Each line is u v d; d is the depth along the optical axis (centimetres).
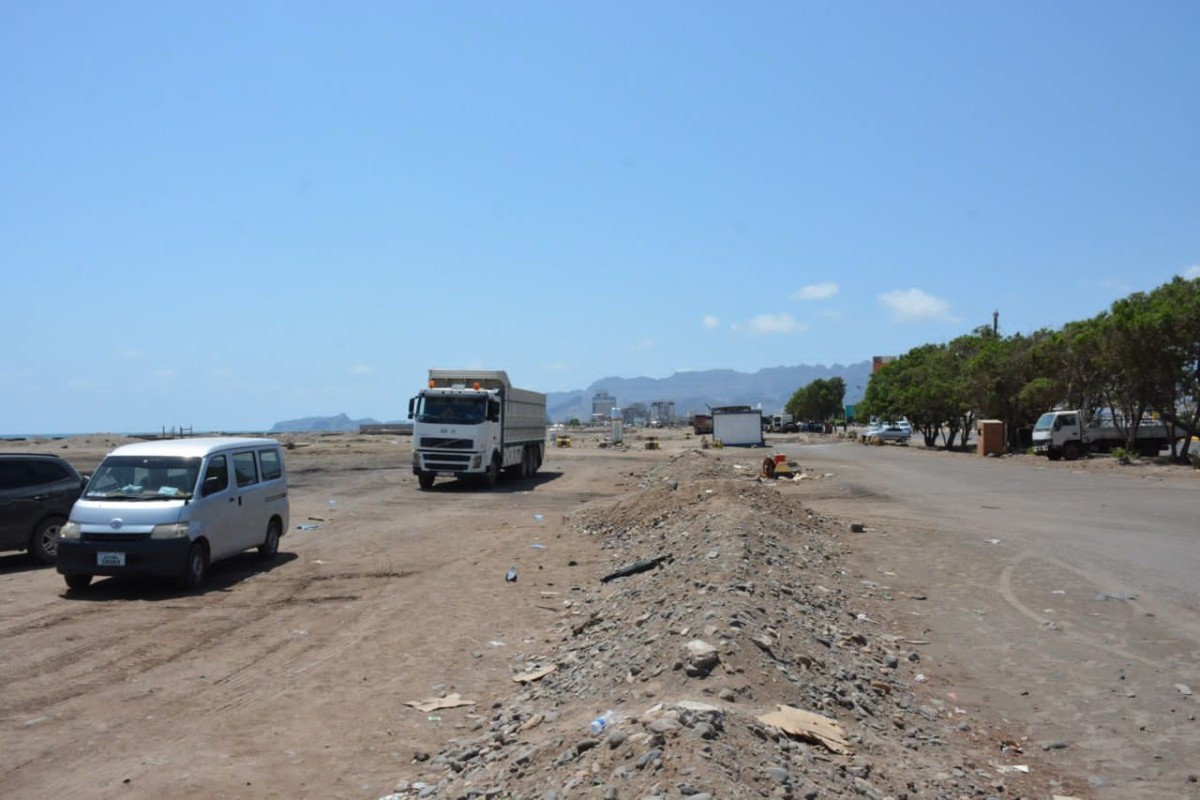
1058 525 1998
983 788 585
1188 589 1256
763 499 1909
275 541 1648
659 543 1608
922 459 5062
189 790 634
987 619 1098
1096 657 924
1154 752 669
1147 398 4038
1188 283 3912
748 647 757
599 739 579
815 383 14988
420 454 3089
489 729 750
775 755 543
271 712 805
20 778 652
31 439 7162
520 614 1201
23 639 1046
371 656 990
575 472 4122
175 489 1363
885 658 915
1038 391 5072
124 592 1324
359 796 626
